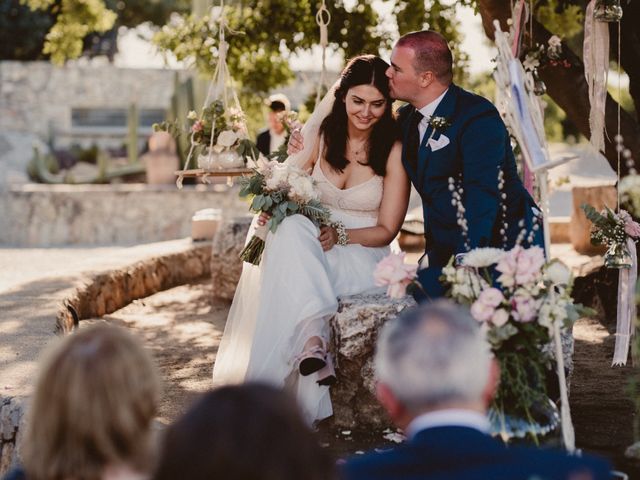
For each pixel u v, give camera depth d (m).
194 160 18.61
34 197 17.64
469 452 2.08
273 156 5.86
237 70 10.45
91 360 1.96
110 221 17.70
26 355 4.95
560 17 9.91
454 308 2.28
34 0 12.69
